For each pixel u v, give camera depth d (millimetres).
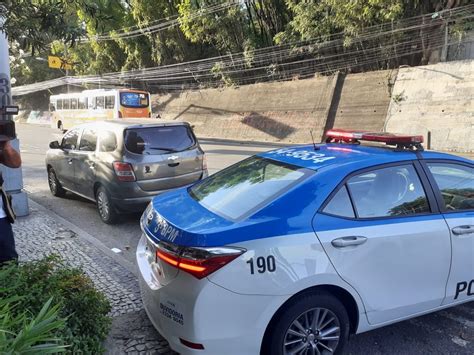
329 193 2975
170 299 2727
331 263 2797
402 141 3492
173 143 6832
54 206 8102
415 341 3477
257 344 2676
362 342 3461
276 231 2734
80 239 5879
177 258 2672
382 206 3127
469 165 3617
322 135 25844
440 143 21438
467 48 22609
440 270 3246
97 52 42562
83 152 7301
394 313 3109
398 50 24797
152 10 35625
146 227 3205
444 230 3240
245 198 3088
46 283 2969
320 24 26391
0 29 2592
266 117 29922
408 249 3080
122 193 6391
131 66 41094
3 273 2678
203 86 36969
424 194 3324
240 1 30984
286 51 29625
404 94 23516
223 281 2580
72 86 52500
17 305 2529
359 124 24906
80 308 2963
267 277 2643
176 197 3570
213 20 31531
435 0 22641
